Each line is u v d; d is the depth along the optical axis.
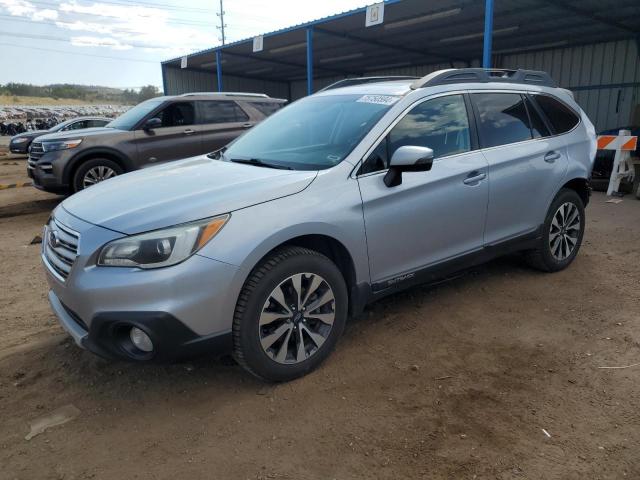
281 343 3.03
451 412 2.81
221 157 4.10
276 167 3.49
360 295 3.39
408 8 13.30
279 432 2.67
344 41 17.61
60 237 2.99
